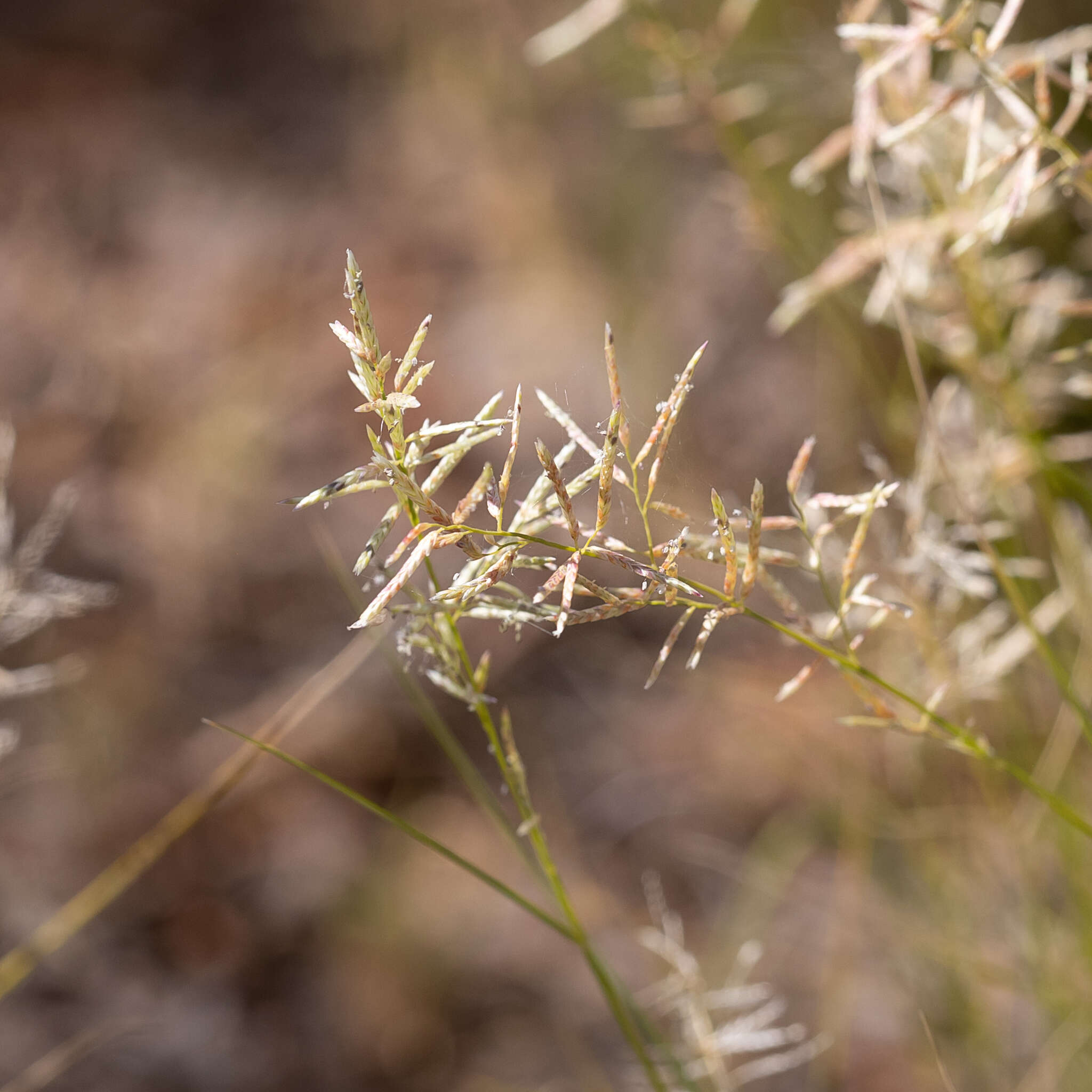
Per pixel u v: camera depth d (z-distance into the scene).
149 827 0.85
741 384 1.02
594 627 0.96
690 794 0.84
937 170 0.43
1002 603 0.49
